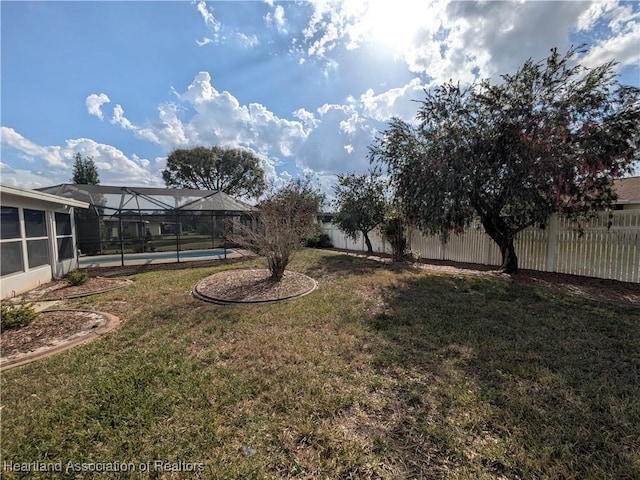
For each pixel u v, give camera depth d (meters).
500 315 4.65
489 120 7.05
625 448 1.97
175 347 3.79
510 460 1.91
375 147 9.49
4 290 6.40
